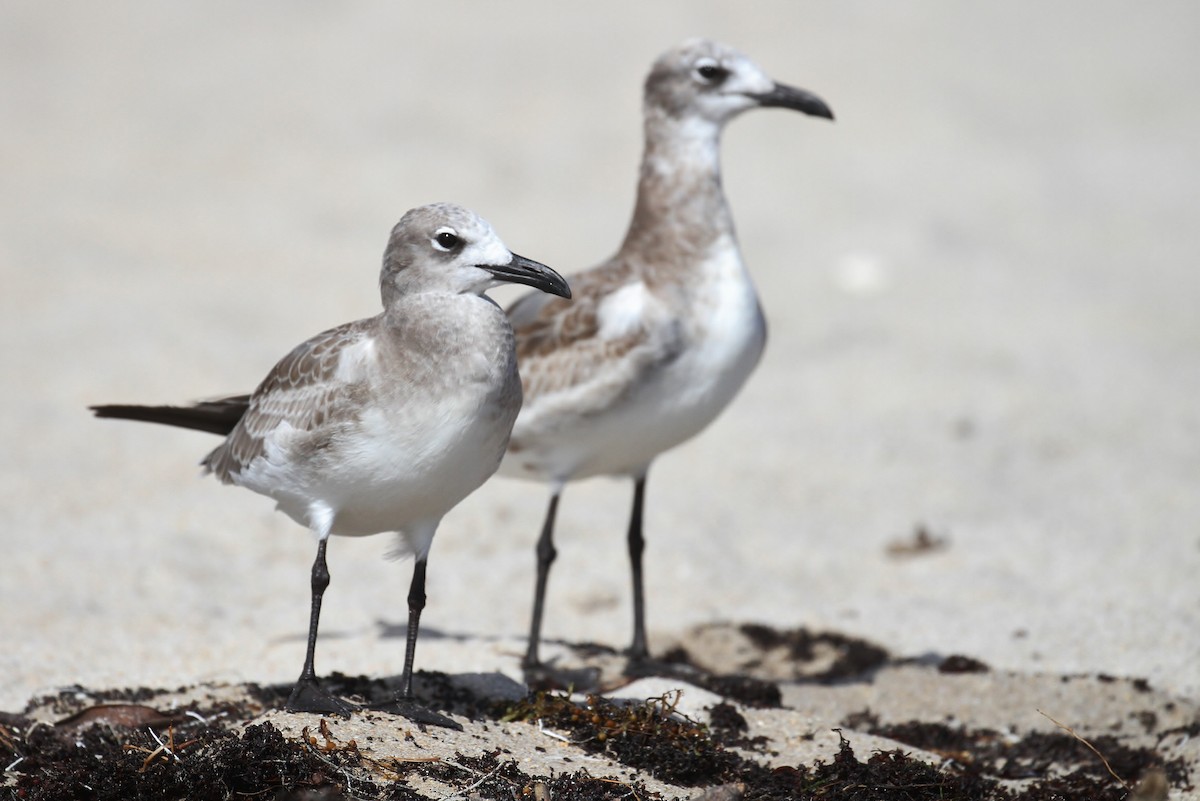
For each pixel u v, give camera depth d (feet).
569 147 86.69
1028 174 86.12
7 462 48.57
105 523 44.78
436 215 27.63
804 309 66.54
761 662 39.11
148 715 30.25
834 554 45.78
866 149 88.58
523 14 109.29
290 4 112.57
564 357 35.50
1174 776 31.07
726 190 82.07
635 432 36.04
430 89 95.40
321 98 93.91
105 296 64.03
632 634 40.04
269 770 25.17
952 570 44.45
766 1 112.37
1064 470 51.98
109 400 54.19
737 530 47.37
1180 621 39.40
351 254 71.61
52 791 25.25
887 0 115.75
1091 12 118.21
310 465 27.61
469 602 41.60
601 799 25.85
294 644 36.88
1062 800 28.89
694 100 37.42
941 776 28.37
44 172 81.20
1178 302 68.69
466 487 28.04
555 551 36.55
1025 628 39.93
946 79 100.78
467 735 28.14
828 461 52.47
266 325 62.49
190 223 74.84
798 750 30.37
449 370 26.96
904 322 65.21
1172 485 49.93
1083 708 34.68
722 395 36.50
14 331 59.77
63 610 38.24
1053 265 73.31
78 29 107.45
